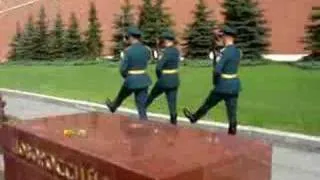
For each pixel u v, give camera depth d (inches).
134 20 1211.9
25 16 1674.5
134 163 106.0
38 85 751.7
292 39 1142.3
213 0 1219.2
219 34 319.9
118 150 117.6
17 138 146.6
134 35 347.3
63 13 1566.2
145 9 1160.8
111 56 1332.4
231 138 129.8
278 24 1163.9
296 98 507.5
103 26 1439.5
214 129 368.8
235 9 991.0
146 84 349.1
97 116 167.8
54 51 1379.2
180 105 482.3
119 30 1197.1
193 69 864.3
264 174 118.4
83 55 1358.3
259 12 1006.4
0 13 1740.9
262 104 471.5
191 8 1302.9
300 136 327.0
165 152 115.2
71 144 124.1
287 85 618.8
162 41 364.8
